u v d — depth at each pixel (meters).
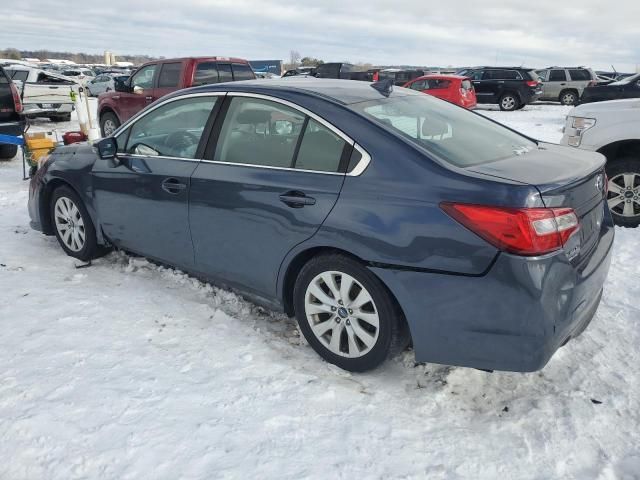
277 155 3.29
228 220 3.43
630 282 4.36
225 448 2.46
